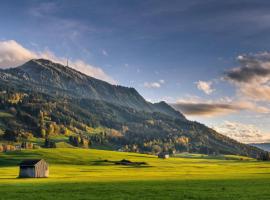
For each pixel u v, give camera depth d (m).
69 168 169.12
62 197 54.22
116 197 54.09
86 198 52.97
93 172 138.12
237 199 51.34
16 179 103.25
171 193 58.50
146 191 61.22
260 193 57.72
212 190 62.31
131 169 163.50
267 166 194.62
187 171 144.38
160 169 164.12
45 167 117.38
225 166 197.38
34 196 55.47
